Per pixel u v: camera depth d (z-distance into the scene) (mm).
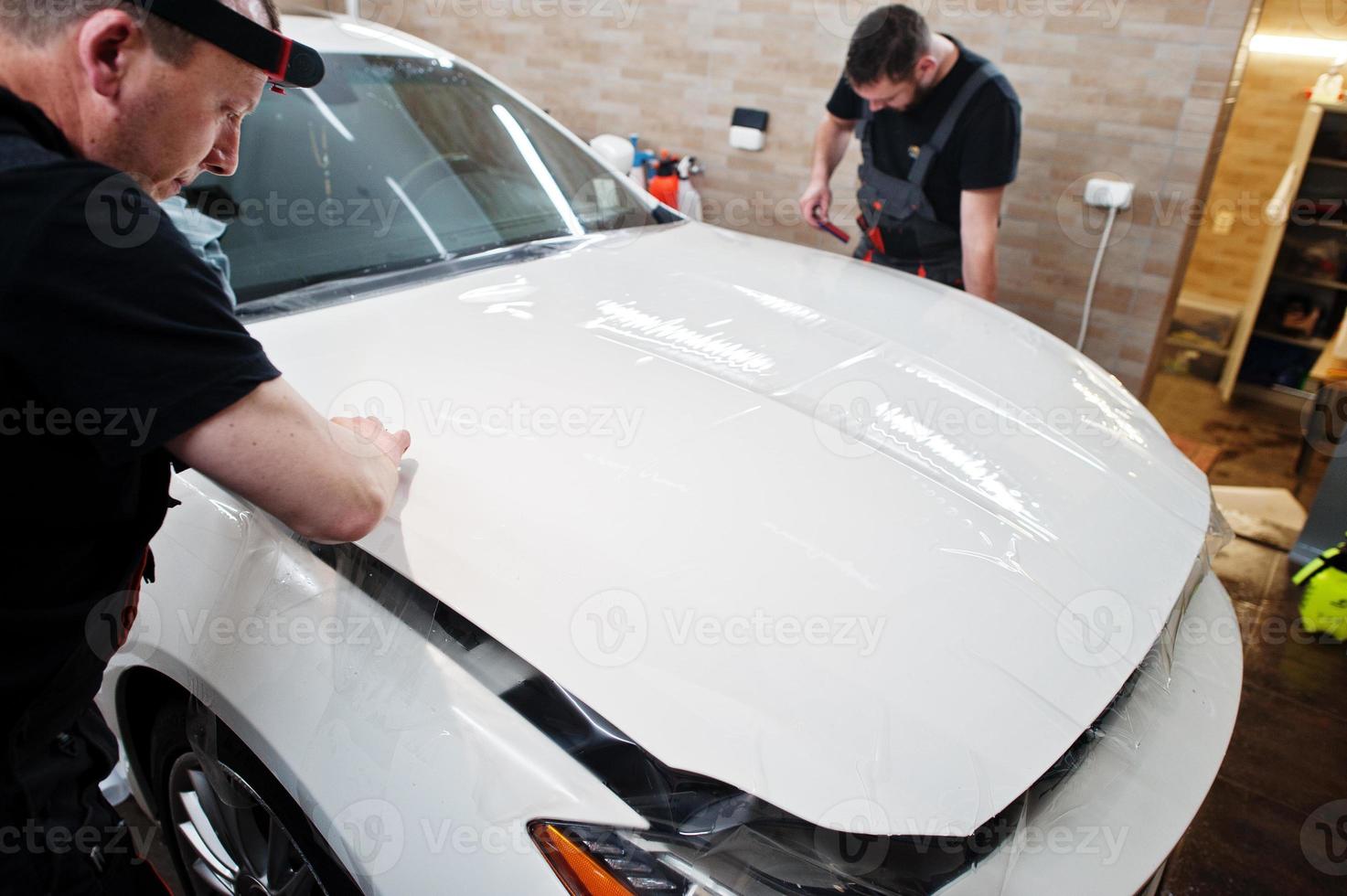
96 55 666
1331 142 3404
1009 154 2256
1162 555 1180
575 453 1114
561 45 3861
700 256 1828
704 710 858
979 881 839
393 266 1589
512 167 1891
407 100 1854
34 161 649
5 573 727
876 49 2150
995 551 1064
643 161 3494
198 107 732
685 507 1047
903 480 1150
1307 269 3607
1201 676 1133
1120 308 3020
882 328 1582
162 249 688
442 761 905
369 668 978
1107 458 1326
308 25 1940
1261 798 1778
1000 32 2906
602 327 1443
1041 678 938
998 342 1610
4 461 681
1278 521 2791
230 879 1267
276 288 1467
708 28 3455
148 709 1285
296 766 969
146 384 685
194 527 1162
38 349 653
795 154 3475
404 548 1017
